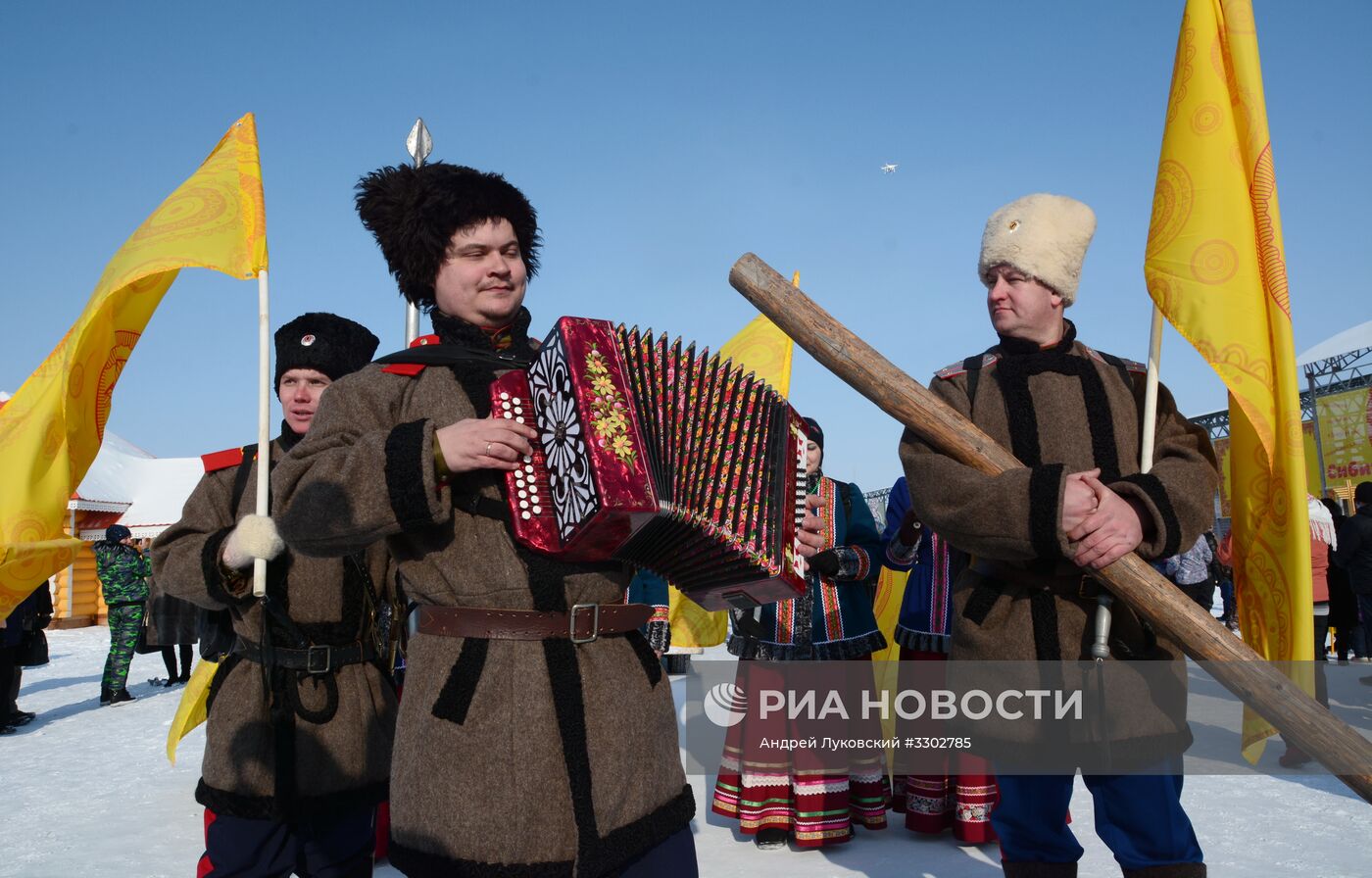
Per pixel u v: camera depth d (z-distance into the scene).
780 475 2.08
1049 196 2.61
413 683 1.94
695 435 1.95
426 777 1.84
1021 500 2.21
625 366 1.81
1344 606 10.06
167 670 12.13
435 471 1.83
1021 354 2.62
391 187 2.23
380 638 2.99
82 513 20.88
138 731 7.87
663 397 1.92
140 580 9.74
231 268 2.86
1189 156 2.62
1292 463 2.44
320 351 3.25
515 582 1.88
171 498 22.36
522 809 1.79
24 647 8.29
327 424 2.01
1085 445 2.46
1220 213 2.55
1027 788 2.50
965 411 2.57
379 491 1.81
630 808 1.88
